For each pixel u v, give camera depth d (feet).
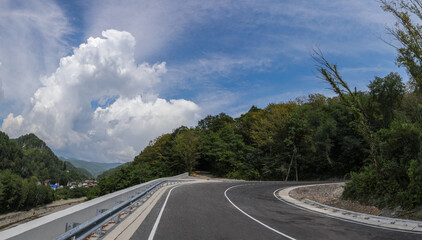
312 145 148.15
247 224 27.73
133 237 20.17
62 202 369.71
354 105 58.90
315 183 109.29
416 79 40.68
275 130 167.02
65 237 13.15
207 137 222.48
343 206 55.21
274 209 41.96
